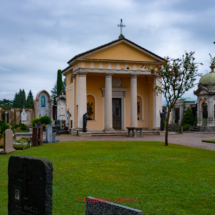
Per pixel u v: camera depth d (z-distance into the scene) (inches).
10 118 1882.4
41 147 711.1
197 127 1593.3
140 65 1266.0
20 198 198.8
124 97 1379.2
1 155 567.2
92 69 1217.4
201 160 523.2
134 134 1143.0
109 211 167.0
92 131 1267.2
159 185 345.1
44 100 1883.6
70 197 297.9
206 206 275.6
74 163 476.7
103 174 398.3
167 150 661.3
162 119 1294.3
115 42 1236.5
